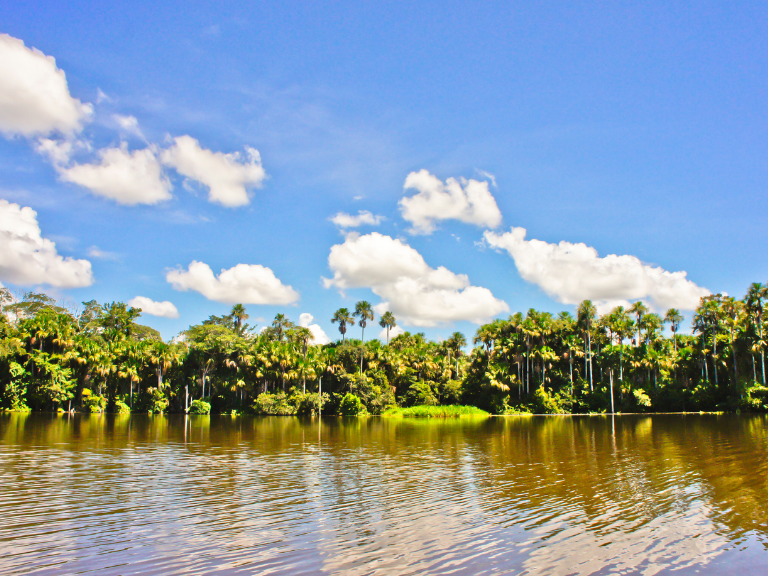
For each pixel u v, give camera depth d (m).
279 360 80.25
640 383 81.19
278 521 13.56
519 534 12.47
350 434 40.94
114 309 99.19
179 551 11.20
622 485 18.31
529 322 83.69
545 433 41.06
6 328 74.69
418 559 10.77
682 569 10.27
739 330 74.56
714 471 21.12
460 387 89.12
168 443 32.44
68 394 73.62
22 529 12.73
